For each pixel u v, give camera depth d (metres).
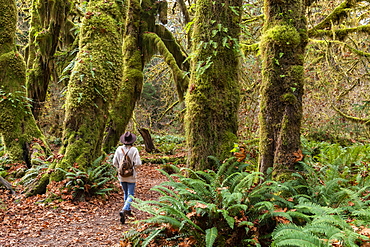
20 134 8.48
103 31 7.53
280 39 4.98
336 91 11.81
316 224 3.24
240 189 3.98
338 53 10.88
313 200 4.35
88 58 7.28
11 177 7.70
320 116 13.63
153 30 13.79
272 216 3.70
